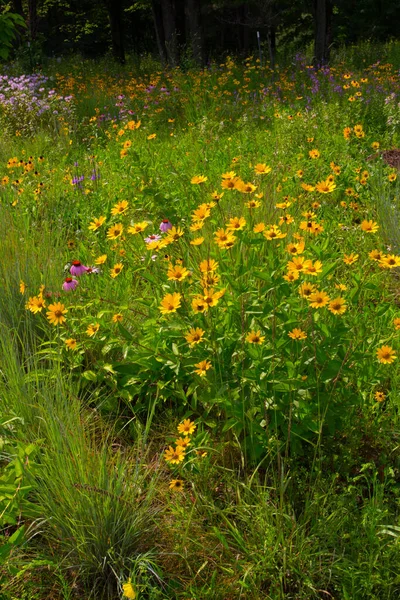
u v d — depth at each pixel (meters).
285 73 13.86
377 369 3.16
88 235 5.21
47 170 7.22
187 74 14.08
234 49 37.44
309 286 2.82
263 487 2.73
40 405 3.01
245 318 3.10
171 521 2.74
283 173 6.24
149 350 3.29
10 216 5.57
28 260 4.50
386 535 2.51
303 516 2.66
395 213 5.18
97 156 8.00
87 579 2.54
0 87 11.66
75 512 2.52
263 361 2.83
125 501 2.58
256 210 4.68
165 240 3.34
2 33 8.00
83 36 37.56
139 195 5.58
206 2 24.06
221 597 2.41
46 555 2.60
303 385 2.79
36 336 3.84
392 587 2.36
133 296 4.04
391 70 13.97
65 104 10.55
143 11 32.69
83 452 2.73
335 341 2.86
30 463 2.52
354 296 3.03
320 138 7.58
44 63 19.16
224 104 10.63
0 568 2.56
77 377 3.57
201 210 3.50
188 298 3.41
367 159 7.03
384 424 3.10
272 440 2.76
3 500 2.39
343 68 13.77
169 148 8.20
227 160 7.12
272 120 9.42
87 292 4.01
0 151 8.91
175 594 2.39
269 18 24.56
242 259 3.32
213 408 3.29
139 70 18.95
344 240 4.87
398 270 4.65
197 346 3.09
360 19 31.69
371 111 9.09
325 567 2.45
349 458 2.89
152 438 3.22
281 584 2.36
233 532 2.59
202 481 2.84
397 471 2.92
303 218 4.88
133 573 2.38
